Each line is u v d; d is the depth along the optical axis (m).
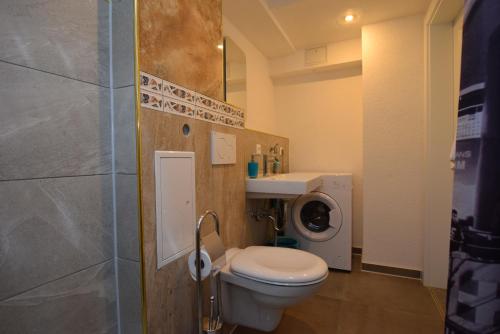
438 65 1.88
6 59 0.63
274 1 1.90
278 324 1.41
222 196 1.42
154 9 0.93
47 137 0.71
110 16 0.89
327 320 1.55
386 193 2.14
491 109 0.58
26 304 0.67
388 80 2.11
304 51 2.61
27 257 0.67
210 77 1.30
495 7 0.57
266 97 2.71
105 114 0.87
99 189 0.86
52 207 0.72
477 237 0.60
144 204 0.89
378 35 2.13
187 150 1.12
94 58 0.84
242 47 2.20
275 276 1.09
